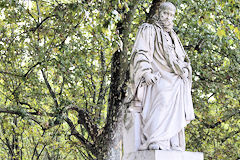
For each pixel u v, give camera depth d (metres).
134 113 7.34
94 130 15.32
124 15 11.53
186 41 16.23
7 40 15.81
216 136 18.34
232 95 16.03
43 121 15.33
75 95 15.93
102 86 17.16
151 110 7.23
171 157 6.88
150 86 7.38
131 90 7.52
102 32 11.18
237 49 15.73
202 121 17.61
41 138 17.73
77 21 11.90
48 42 15.46
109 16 10.48
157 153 6.76
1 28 15.46
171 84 7.37
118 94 11.08
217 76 16.44
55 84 16.19
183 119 7.29
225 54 16.36
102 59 17.02
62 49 14.44
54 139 18.08
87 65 15.17
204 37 15.20
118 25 11.58
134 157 7.10
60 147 18.31
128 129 7.39
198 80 16.31
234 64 16.06
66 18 13.32
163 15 7.90
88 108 16.61
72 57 14.32
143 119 7.25
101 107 16.12
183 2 14.33
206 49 15.65
